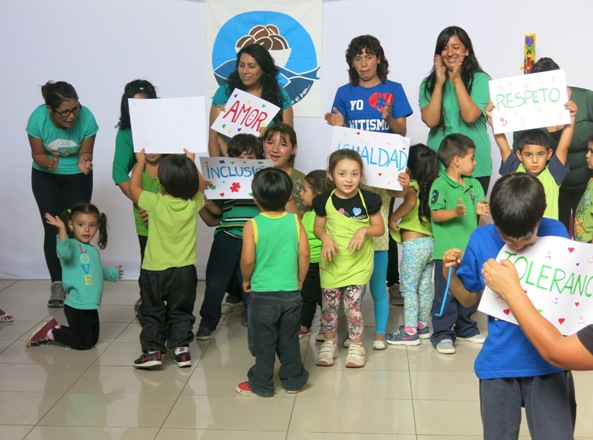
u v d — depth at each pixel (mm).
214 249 4441
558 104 4117
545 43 5309
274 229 3555
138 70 5594
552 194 4176
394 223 4309
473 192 4199
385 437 3160
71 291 4223
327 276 3934
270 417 3369
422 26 5383
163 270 3951
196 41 5551
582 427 3230
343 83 5504
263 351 3582
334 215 3893
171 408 3471
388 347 4281
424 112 4621
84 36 5555
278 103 4668
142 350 3982
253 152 4227
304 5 5438
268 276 3566
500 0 5301
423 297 4387
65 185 5098
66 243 4137
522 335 2314
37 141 4902
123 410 3449
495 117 4211
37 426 3283
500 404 2361
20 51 5566
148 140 4219
